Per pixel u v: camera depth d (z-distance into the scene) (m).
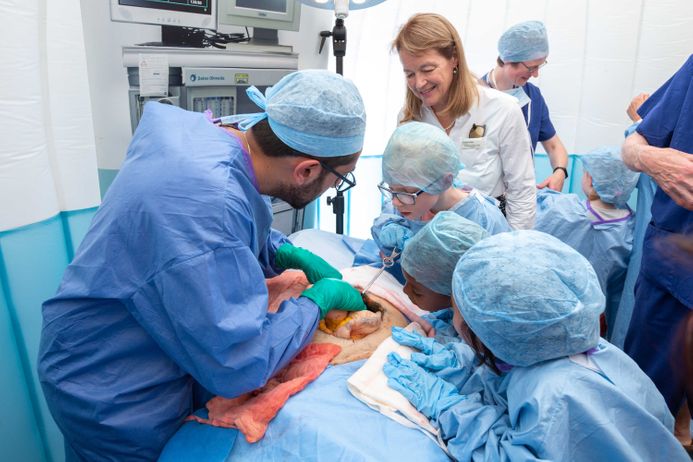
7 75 1.32
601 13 2.68
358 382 1.00
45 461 1.57
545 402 0.77
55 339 0.96
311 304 1.09
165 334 0.90
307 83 0.99
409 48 1.60
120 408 0.97
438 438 0.91
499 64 2.33
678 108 1.43
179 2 1.93
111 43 2.05
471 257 0.89
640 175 2.08
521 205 1.84
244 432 0.93
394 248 1.50
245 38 2.36
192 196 0.88
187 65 1.89
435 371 1.07
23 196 1.42
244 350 0.91
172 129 1.00
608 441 0.75
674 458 0.79
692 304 1.38
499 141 1.79
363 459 0.84
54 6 1.45
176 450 0.96
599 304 0.82
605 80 2.77
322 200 2.95
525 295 0.79
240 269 0.90
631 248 2.13
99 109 2.08
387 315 1.30
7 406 1.42
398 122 2.01
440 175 1.24
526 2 2.74
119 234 0.90
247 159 1.03
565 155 2.60
